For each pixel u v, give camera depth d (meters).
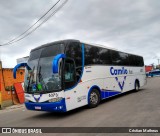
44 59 9.23
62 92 8.52
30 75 9.43
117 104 11.11
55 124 7.92
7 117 11.03
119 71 14.11
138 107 9.56
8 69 19.08
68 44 9.33
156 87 19.86
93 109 10.22
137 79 17.23
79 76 9.77
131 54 16.67
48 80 8.75
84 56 10.38
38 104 8.79
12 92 17.28
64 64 8.81
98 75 11.38
